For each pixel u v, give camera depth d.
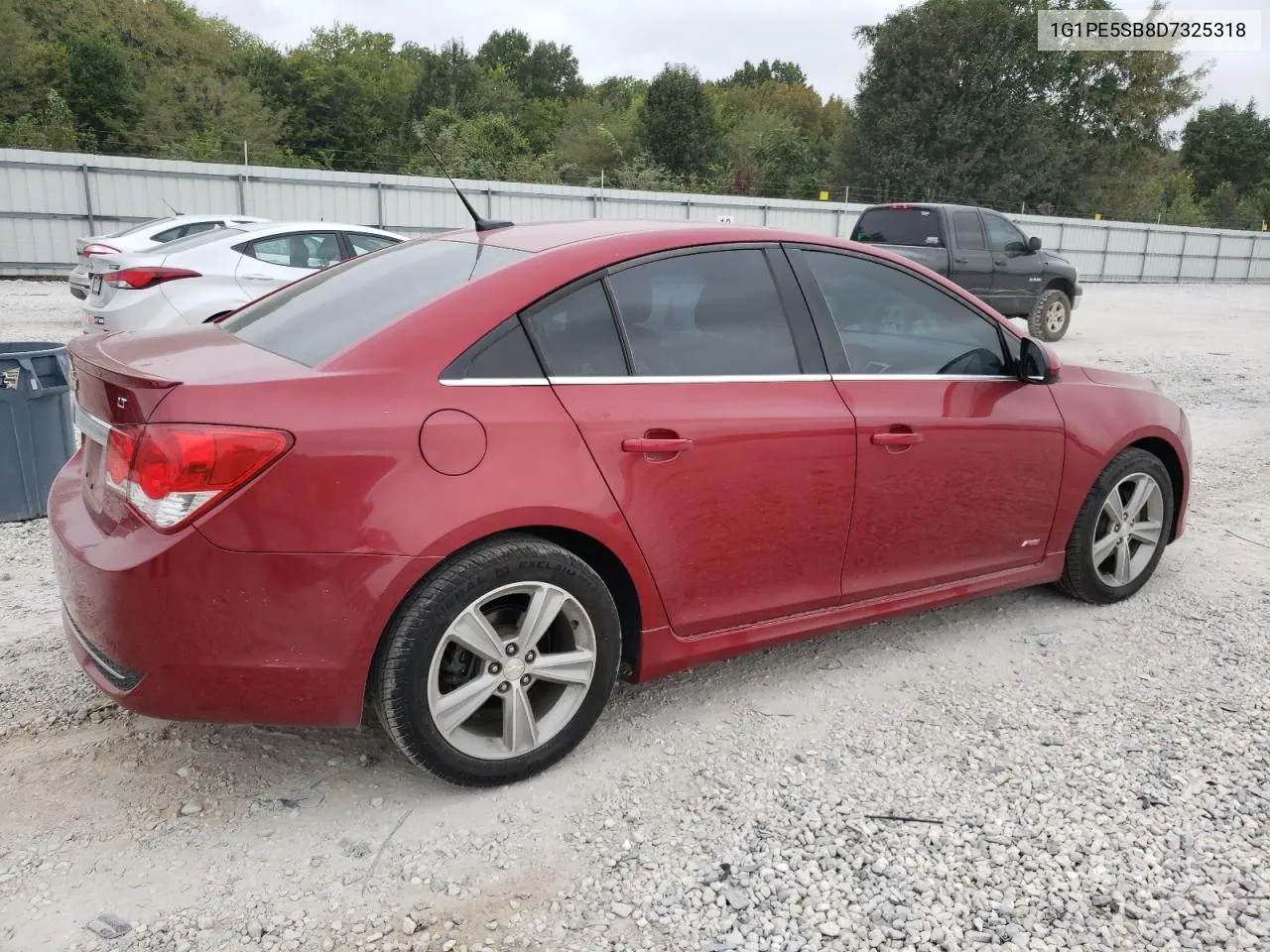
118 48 50.53
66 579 2.61
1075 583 4.26
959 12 45.38
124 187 22.59
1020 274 14.34
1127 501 4.34
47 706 3.24
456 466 2.58
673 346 3.05
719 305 3.18
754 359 3.20
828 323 3.39
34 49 46.28
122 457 2.45
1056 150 46.12
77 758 2.96
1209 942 2.32
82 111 46.28
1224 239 38.34
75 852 2.54
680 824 2.74
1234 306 24.56
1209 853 2.65
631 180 42.69
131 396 2.41
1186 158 73.50
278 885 2.45
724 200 30.22
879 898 2.46
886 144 47.09
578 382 2.84
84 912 2.33
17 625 3.86
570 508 2.75
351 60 64.81
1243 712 3.43
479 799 2.82
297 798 2.80
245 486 2.38
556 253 2.96
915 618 4.22
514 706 2.81
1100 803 2.87
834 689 3.55
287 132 57.44
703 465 3.00
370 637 2.52
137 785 2.84
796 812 2.80
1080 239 34.97
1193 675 3.71
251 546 2.39
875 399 3.40
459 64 61.59
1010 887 2.51
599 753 3.09
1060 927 2.37
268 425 2.40
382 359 2.61
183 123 49.28
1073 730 3.29
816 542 3.31
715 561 3.11
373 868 2.53
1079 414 4.01
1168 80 48.06
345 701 2.55
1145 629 4.14
